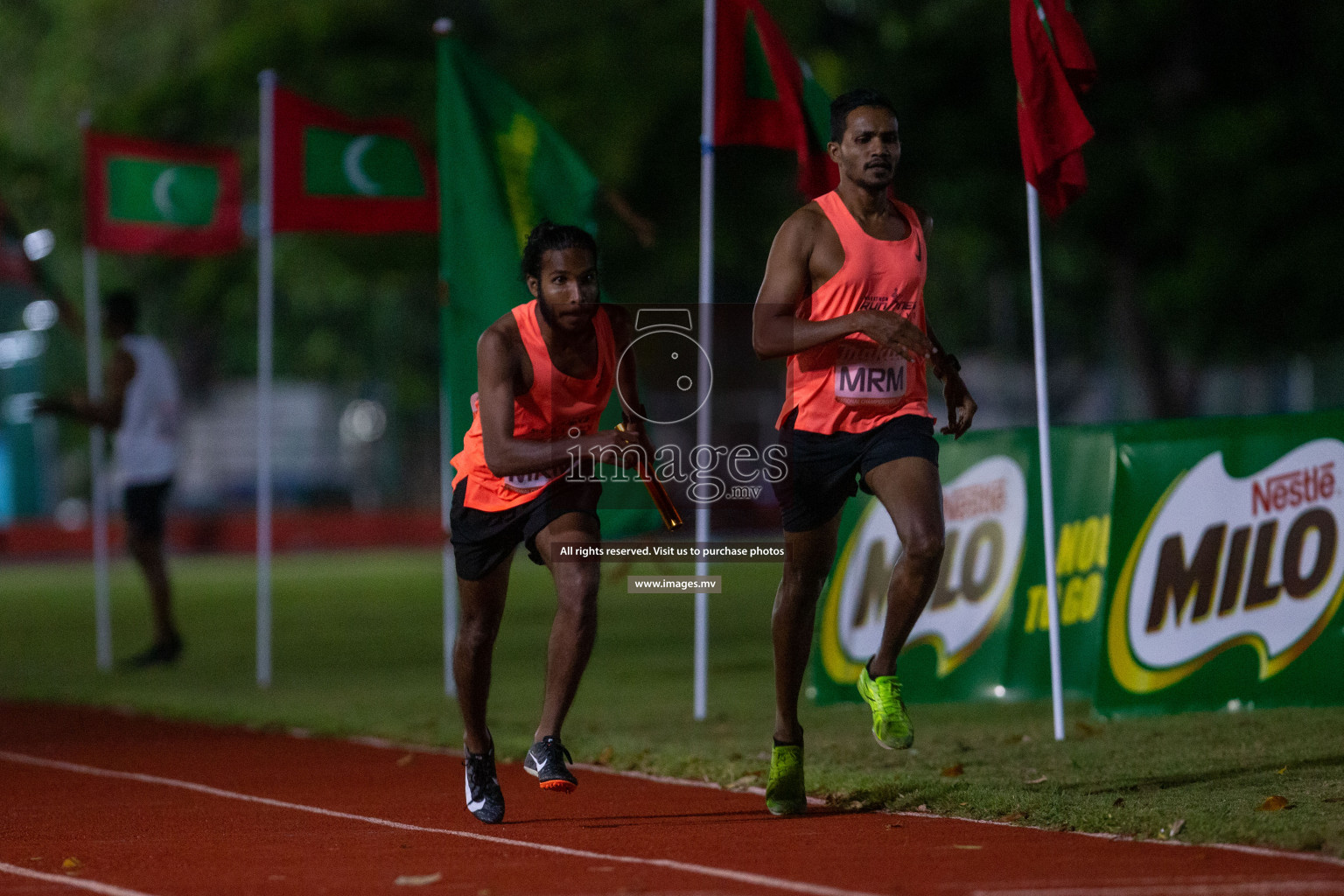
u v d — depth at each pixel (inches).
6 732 1325.0
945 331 5620.1
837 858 716.0
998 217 3494.1
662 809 882.1
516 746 1139.9
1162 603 1139.3
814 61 3422.7
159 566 1780.3
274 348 6186.0
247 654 1982.0
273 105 1622.8
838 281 798.5
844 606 1262.3
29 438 6107.3
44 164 4468.5
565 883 671.8
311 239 3796.8
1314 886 621.9
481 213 1307.8
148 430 1754.4
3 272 1900.8
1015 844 742.5
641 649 1924.2
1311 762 916.0
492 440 757.9
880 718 804.6
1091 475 1211.9
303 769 1082.7
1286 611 1125.1
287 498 6929.1
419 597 2925.7
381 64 3693.4
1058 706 1074.7
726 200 3659.0
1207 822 743.7
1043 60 1056.2
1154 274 3540.8
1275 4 3297.2
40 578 3991.1
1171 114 3376.0
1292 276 3230.8
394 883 679.7
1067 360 5718.5
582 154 3430.1
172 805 930.7
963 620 1244.5
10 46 5526.6
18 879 711.1
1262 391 5241.1
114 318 1749.5
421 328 6102.4
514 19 3671.3
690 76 3457.2
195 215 1817.2
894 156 794.2
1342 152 3211.1
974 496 1245.1
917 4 3410.4
